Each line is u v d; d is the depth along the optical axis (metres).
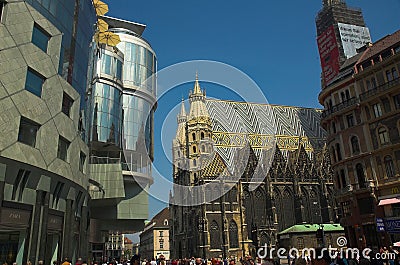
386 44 48.94
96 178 53.69
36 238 33.66
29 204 33.62
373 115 46.19
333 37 113.50
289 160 103.81
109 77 60.09
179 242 103.69
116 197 53.31
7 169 30.98
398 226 39.66
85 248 46.75
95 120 56.38
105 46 61.56
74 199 42.53
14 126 31.80
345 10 121.88
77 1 45.75
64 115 40.34
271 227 89.00
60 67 40.16
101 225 64.06
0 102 30.45
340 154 50.44
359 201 46.16
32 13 35.53
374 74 46.72
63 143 40.94
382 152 44.16
